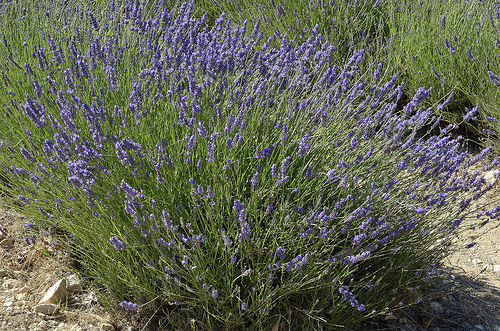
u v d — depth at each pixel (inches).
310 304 84.6
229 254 82.7
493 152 165.8
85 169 78.8
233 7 211.0
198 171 85.3
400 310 98.0
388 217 90.1
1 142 102.9
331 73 106.8
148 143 91.4
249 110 95.1
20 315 85.0
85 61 113.3
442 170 96.8
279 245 83.1
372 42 194.1
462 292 108.5
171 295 83.5
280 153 94.0
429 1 199.8
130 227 83.7
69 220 93.3
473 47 174.6
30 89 123.3
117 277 86.2
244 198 89.6
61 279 91.8
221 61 105.8
